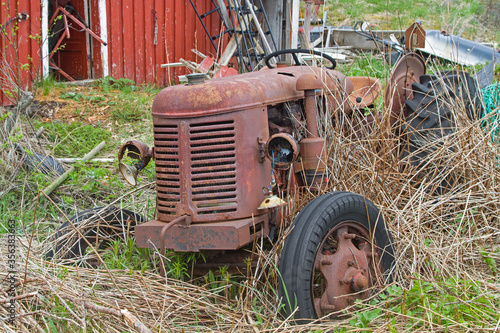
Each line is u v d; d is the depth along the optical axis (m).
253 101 3.24
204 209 3.14
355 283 3.12
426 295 3.10
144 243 3.22
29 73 8.24
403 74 4.84
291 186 3.56
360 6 14.98
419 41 4.93
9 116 6.33
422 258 3.62
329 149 3.85
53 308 2.98
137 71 9.66
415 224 3.80
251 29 9.04
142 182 5.50
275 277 3.25
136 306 3.04
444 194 4.19
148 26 9.66
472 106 4.45
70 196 5.30
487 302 3.01
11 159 5.60
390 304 3.15
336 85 4.12
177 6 9.98
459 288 3.15
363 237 3.37
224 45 10.82
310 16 9.29
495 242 3.96
